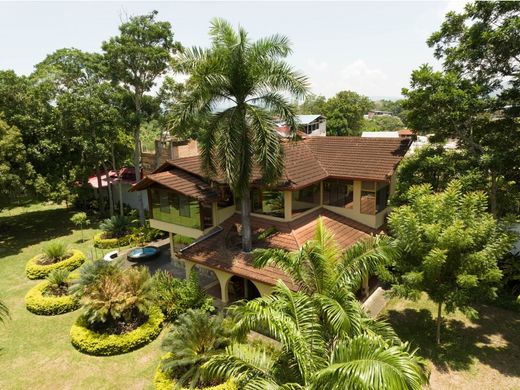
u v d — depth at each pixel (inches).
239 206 812.6
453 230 439.5
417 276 449.1
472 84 696.4
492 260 453.1
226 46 608.1
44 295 711.1
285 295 359.3
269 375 326.3
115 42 1085.1
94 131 1143.0
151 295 620.4
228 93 629.6
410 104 700.7
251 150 615.5
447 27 738.8
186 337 478.9
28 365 531.5
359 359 260.2
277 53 618.2
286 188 675.4
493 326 574.9
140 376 501.4
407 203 680.4
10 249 1040.2
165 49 1141.1
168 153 1305.4
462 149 751.1
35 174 1067.3
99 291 602.9
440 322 553.9
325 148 900.6
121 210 1270.9
